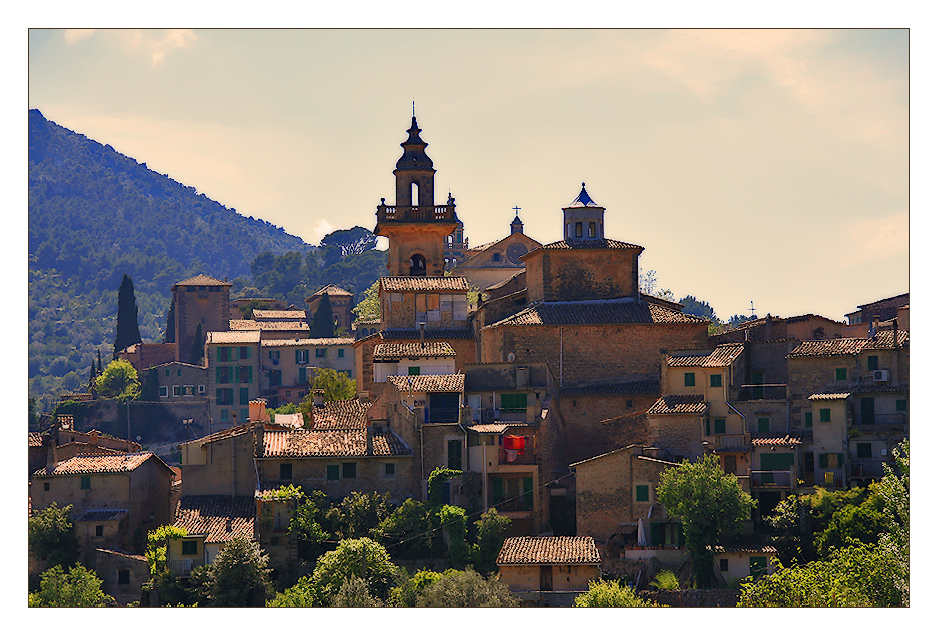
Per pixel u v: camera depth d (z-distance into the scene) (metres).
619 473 191.50
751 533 188.12
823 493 188.12
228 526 195.25
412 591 170.75
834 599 154.75
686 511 181.38
